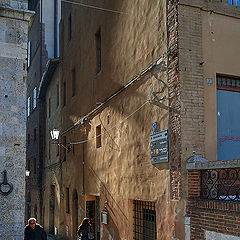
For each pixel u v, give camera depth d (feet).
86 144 48.14
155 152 28.99
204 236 23.16
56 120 67.56
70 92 57.72
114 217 37.35
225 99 28.30
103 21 43.21
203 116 26.35
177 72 26.32
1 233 26.12
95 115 44.96
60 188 61.26
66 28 62.08
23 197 27.04
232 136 28.09
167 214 26.94
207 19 27.76
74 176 53.11
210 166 23.22
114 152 38.19
